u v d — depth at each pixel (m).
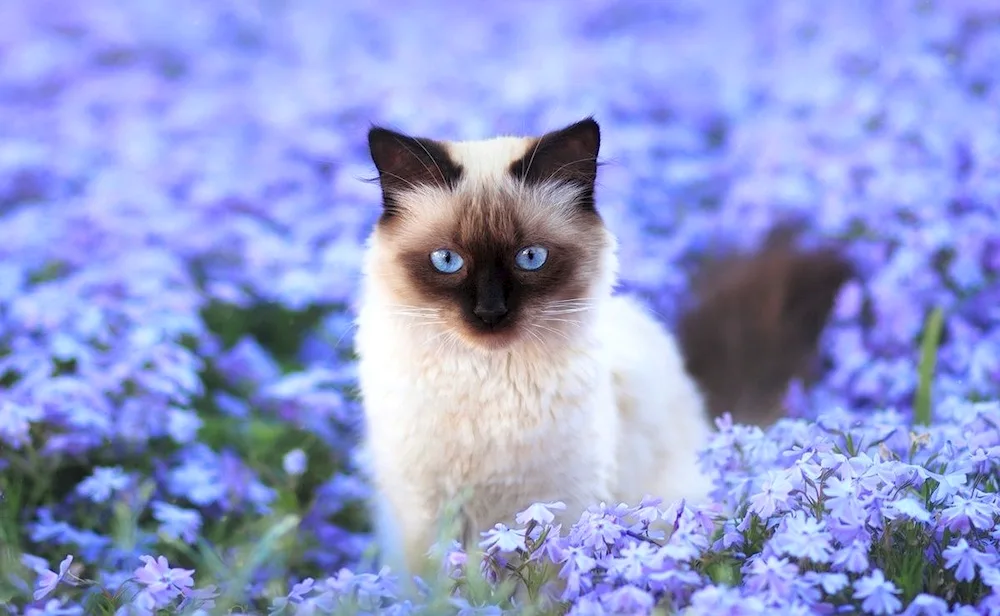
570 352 4.16
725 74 8.91
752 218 6.92
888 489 3.48
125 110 9.08
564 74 8.68
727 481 4.03
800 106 7.99
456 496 4.25
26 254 6.55
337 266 6.59
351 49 10.64
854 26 8.68
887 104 7.34
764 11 10.23
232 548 4.64
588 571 3.39
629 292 6.48
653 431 4.67
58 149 8.09
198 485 4.84
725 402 5.88
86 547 4.41
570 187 4.36
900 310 5.95
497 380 4.11
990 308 6.02
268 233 6.96
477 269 4.16
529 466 4.17
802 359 6.07
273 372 6.09
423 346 4.17
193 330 5.79
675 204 7.53
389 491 4.40
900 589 3.23
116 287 6.08
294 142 7.99
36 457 4.79
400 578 4.01
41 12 10.86
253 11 11.29
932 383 5.48
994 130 6.70
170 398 5.37
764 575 3.17
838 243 6.62
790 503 3.54
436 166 4.31
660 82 8.77
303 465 5.06
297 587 3.56
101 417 4.87
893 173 6.62
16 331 5.69
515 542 3.46
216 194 7.25
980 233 6.05
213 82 9.84
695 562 3.58
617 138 7.70
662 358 4.97
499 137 4.81
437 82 9.02
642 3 11.02
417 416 4.20
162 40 10.69
